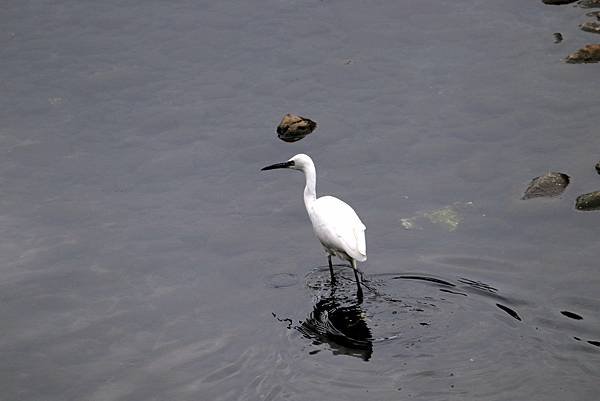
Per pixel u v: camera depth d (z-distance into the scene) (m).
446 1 26.48
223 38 25.31
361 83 22.84
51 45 25.31
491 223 17.31
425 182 18.84
